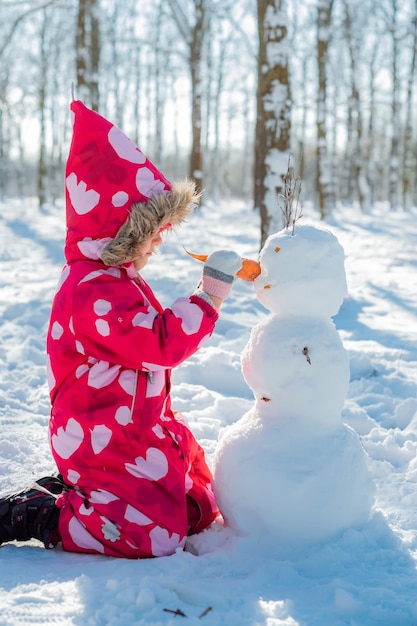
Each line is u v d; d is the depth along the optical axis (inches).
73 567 85.0
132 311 87.0
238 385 178.1
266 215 325.4
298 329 90.4
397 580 82.4
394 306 283.9
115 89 1370.6
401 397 169.2
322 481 87.6
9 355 201.5
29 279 338.6
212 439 140.8
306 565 86.0
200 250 476.4
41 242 516.4
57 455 93.9
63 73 1222.3
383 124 1755.7
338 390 90.2
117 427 89.7
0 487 113.7
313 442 89.5
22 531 93.3
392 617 74.5
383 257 446.9
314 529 88.4
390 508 107.0
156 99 1312.7
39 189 992.2
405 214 931.3
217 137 1443.2
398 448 132.6
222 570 84.7
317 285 90.4
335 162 1121.4
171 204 90.3
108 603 74.9
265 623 73.2
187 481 96.1
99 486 90.1
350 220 778.8
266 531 89.4
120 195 89.1
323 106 755.4
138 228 88.3
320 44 745.6
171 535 89.0
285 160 322.3
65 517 91.2
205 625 72.3
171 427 94.7
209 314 88.8
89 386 90.4
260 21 326.0
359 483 90.3
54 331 92.7
